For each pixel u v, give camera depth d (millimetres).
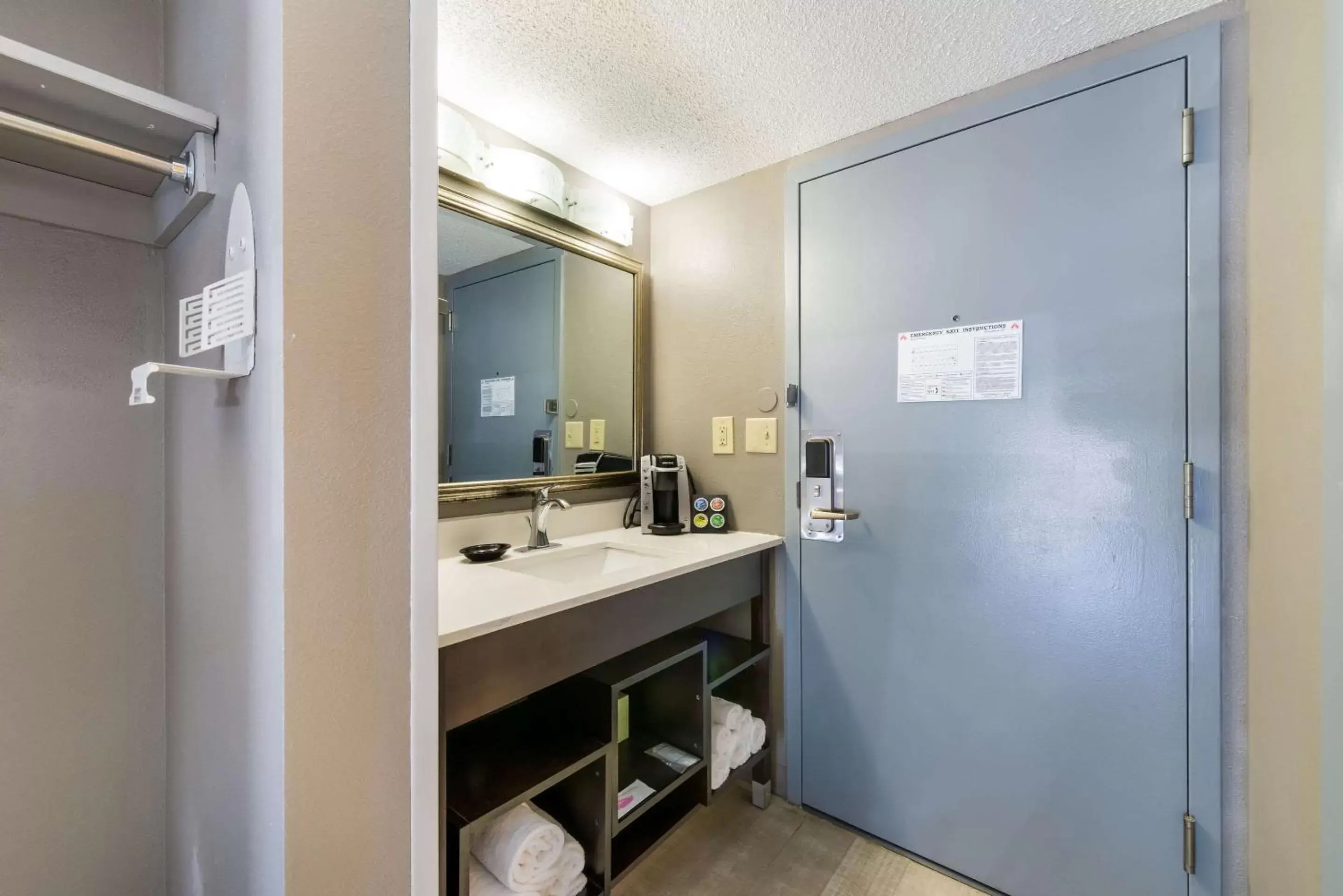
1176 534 1201
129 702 906
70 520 853
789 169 1776
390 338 691
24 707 817
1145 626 1237
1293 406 1052
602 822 1259
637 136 1688
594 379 1920
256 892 653
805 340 1736
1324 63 968
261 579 635
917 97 1494
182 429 868
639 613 1343
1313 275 1012
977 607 1444
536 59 1360
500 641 1042
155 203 885
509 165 1607
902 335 1553
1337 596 944
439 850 831
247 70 647
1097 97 1283
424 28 725
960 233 1462
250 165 644
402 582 707
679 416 2057
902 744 1561
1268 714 1098
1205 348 1166
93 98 631
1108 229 1271
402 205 704
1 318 794
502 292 1652
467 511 1573
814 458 1706
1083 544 1306
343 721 649
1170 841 1209
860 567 1630
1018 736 1390
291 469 602
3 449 798
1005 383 1396
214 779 766
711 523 1882
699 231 2014
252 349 646
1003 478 1404
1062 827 1332
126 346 900
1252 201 1124
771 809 1748
